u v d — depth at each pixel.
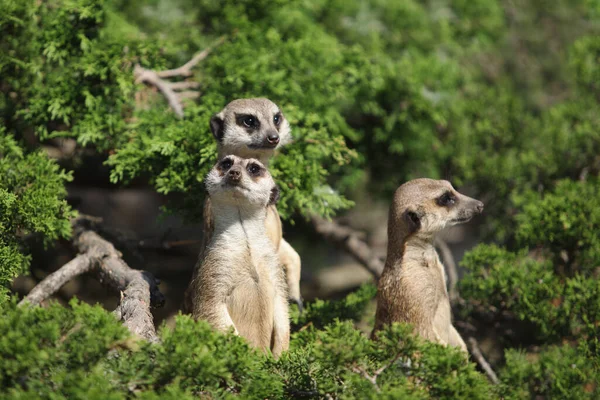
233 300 9.84
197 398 7.55
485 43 17.45
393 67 15.41
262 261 9.87
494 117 16.30
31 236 12.20
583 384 10.48
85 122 12.41
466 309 12.79
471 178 15.35
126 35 13.57
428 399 7.77
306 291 18.45
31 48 13.08
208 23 15.41
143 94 14.01
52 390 7.10
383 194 16.03
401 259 10.38
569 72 17.58
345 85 14.66
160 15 15.39
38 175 11.34
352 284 18.66
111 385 7.16
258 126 11.30
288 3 15.28
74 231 12.42
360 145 15.66
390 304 10.35
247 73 13.31
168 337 7.61
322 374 7.99
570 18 18.58
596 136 15.11
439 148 15.77
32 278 14.59
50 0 13.47
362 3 16.83
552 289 11.86
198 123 12.20
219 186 9.66
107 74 12.86
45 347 7.25
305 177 12.16
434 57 16.06
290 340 10.55
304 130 12.73
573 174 15.39
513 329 12.94
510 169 15.21
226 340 7.96
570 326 11.61
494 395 8.65
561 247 13.07
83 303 7.86
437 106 15.67
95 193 18.12
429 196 10.38
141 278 10.96
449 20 17.62
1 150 11.80
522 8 18.66
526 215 13.49
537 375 10.50
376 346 8.18
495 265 12.41
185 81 14.25
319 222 15.83
